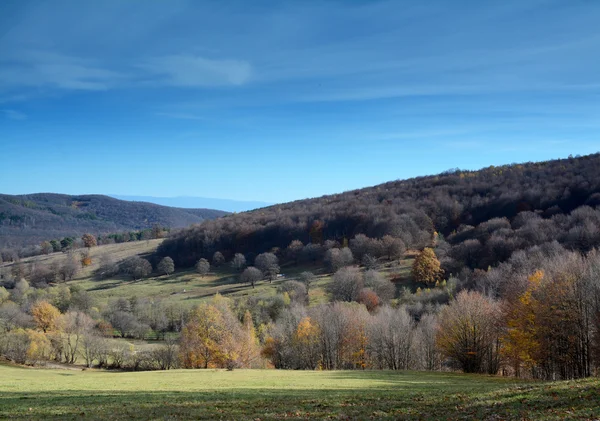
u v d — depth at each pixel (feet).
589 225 349.00
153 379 144.77
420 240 539.29
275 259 556.92
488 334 192.65
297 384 126.41
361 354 248.11
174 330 387.75
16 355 258.37
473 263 418.10
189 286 539.70
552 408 61.77
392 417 65.31
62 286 547.90
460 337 192.95
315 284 475.72
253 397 92.89
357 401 83.25
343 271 423.23
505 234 424.87
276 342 262.47
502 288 264.72
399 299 386.93
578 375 154.10
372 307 364.17
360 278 409.08
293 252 595.06
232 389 111.55
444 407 71.72
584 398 65.46
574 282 155.53
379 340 240.32
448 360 232.94
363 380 140.56
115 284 581.12
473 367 190.19
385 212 595.06
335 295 404.36
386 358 243.40
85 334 288.51
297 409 74.84
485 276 323.37
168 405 81.66
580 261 165.37
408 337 239.30
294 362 256.11
